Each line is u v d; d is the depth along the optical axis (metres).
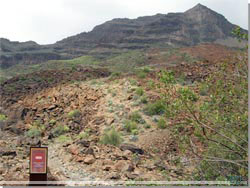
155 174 9.40
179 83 19.66
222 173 7.96
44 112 21.22
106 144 12.75
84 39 160.25
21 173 9.10
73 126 17.27
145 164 10.37
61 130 16.53
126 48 136.38
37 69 61.12
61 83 33.97
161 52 58.81
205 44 58.38
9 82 38.12
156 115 16.25
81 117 18.61
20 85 35.47
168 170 9.69
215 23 162.25
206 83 8.12
